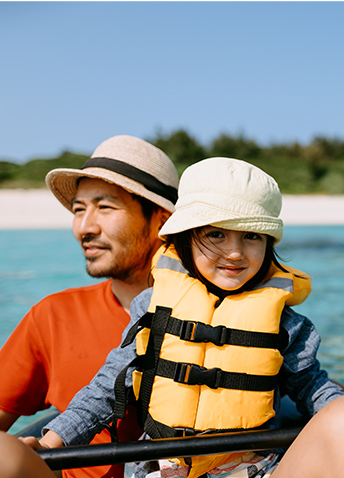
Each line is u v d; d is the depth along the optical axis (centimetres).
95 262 182
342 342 419
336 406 123
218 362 145
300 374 156
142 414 148
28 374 182
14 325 471
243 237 151
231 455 144
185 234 159
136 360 150
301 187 2255
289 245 952
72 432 145
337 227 1270
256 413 143
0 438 110
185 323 149
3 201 1603
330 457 119
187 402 142
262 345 147
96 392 152
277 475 127
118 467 166
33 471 110
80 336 179
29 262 793
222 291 160
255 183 153
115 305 186
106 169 182
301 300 165
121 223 178
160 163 190
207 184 154
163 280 159
